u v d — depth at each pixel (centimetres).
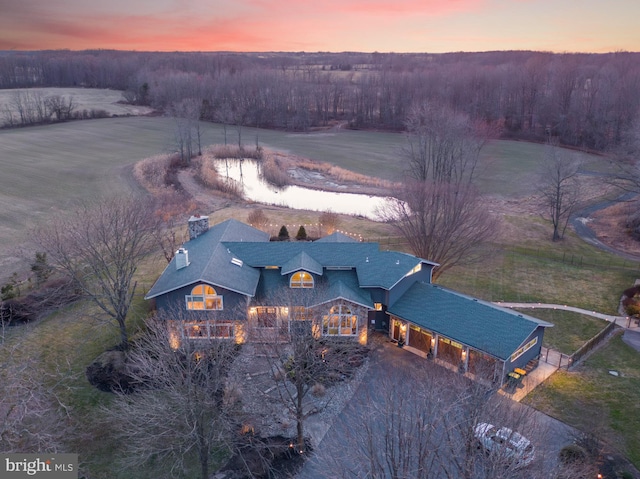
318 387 3506
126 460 2994
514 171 10150
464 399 2434
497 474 2006
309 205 8456
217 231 4838
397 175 10094
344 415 3347
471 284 5350
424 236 5103
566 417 3306
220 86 16700
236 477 2897
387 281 4103
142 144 12488
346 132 14862
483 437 2247
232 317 3878
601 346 4206
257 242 4491
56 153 11381
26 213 7362
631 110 11369
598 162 10606
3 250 5941
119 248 4297
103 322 4334
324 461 2688
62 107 15362
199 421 2728
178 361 3120
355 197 9031
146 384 3375
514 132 13712
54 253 4534
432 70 18762
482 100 14600
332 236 4962
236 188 9181
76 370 3753
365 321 4031
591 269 5819
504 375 3528
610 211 7756
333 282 4181
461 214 5216
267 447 3055
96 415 3338
